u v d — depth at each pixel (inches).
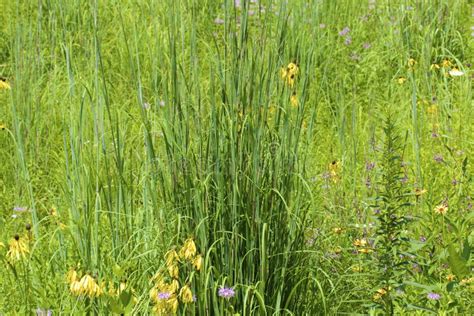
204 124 174.4
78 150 191.0
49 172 255.8
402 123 291.7
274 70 173.0
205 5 362.9
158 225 174.9
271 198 171.8
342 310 189.9
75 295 169.6
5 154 275.9
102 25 360.8
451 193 229.5
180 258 167.9
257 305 173.3
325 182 234.7
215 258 171.5
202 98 177.6
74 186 191.9
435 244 200.7
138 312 177.8
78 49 342.0
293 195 181.2
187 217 167.3
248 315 172.7
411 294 187.0
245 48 167.6
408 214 219.8
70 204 190.2
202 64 306.3
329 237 199.6
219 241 170.7
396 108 300.8
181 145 169.8
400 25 356.8
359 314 181.2
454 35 358.9
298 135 176.4
